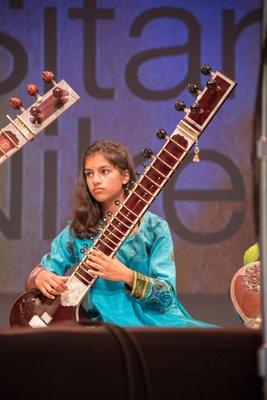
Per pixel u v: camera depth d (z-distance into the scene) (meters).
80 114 10.59
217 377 3.50
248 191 10.52
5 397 3.47
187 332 3.51
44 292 5.68
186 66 10.57
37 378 3.47
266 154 3.16
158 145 10.57
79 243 6.23
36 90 6.08
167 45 10.58
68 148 10.59
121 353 3.49
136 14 10.61
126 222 5.70
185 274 10.48
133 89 10.59
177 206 10.45
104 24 10.62
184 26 10.57
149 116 10.59
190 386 3.50
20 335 3.48
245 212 10.50
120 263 5.76
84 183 6.25
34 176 10.58
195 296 10.38
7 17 10.63
